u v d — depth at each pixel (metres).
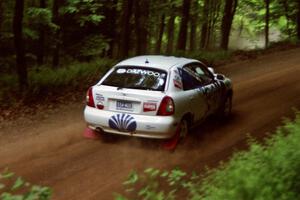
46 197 4.16
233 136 9.63
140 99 8.31
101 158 8.14
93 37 21.73
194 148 8.77
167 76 8.57
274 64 20.52
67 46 22.16
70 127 10.03
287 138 5.24
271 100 13.19
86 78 15.11
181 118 8.59
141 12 23.62
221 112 10.91
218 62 21.03
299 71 18.45
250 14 41.03
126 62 9.12
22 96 12.14
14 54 20.55
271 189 4.08
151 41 35.06
